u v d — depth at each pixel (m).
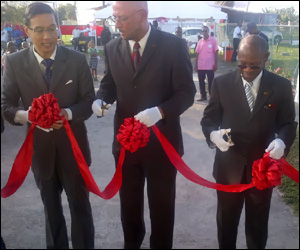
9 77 2.20
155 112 2.00
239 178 2.15
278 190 3.46
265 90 2.02
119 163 2.09
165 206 2.36
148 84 2.11
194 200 3.37
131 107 2.18
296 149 4.28
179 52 2.09
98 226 2.98
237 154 2.14
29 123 2.33
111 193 2.07
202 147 4.59
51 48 2.07
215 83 2.16
